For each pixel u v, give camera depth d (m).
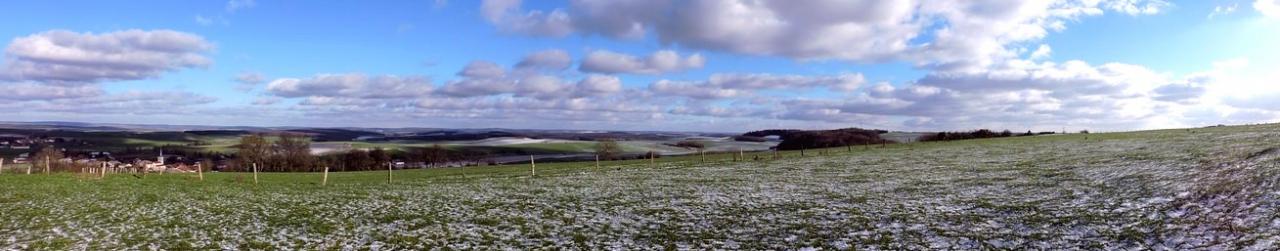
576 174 60.19
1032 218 23.19
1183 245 17.53
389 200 37.88
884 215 25.66
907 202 29.47
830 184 40.44
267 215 31.17
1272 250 16.19
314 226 27.20
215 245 22.81
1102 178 34.41
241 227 27.19
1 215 31.42
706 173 55.06
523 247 21.70
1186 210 22.05
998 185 35.00
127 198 40.62
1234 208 21.36
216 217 30.55
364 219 29.20
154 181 59.72
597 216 28.58
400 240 23.42
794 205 29.98
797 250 19.77
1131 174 34.62
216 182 59.75
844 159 67.00
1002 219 23.44
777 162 67.25
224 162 138.12
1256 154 35.75
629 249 20.88
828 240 21.05
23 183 50.78
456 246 22.08
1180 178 30.27
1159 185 28.78
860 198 31.86
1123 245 18.11
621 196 36.91
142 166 86.62
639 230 24.48
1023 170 43.31
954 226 22.47
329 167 132.12
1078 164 44.31
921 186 36.69
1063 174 38.50
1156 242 18.12
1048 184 33.81
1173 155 43.66
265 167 129.50
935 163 55.03
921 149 78.38
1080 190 30.16
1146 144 59.75
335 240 23.64
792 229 23.38
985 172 43.72
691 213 28.52
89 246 22.73
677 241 21.95
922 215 25.20
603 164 81.81
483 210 31.75
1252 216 19.86
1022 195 29.95
